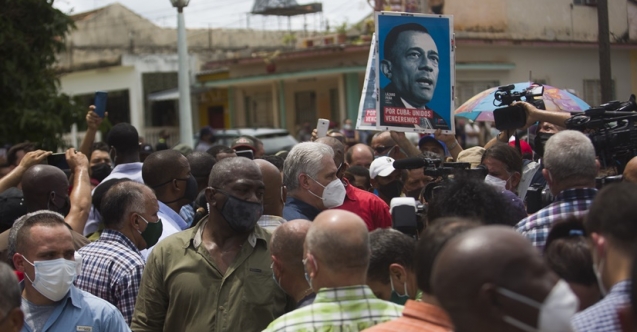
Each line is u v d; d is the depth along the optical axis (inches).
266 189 212.8
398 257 151.5
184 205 250.7
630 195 116.7
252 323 174.7
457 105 595.8
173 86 1334.9
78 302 169.6
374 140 336.5
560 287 79.1
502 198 160.7
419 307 119.4
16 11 509.0
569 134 172.2
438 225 120.3
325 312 131.7
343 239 131.3
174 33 1379.2
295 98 1111.0
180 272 177.5
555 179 170.1
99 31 1337.4
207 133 666.2
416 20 269.0
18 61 511.5
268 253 181.5
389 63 266.7
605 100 341.7
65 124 545.6
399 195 279.7
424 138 328.5
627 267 114.8
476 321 79.5
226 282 176.4
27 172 229.9
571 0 470.9
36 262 163.8
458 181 162.1
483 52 569.3
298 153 219.0
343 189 218.8
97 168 354.6
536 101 259.1
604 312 112.2
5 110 504.7
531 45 518.9
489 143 300.7
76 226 235.5
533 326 78.1
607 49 342.6
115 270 193.3
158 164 242.4
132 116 1310.3
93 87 1355.8
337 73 995.9
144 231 200.7
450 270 80.9
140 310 179.9
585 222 124.7
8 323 126.3
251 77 1106.7
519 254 79.8
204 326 174.1
